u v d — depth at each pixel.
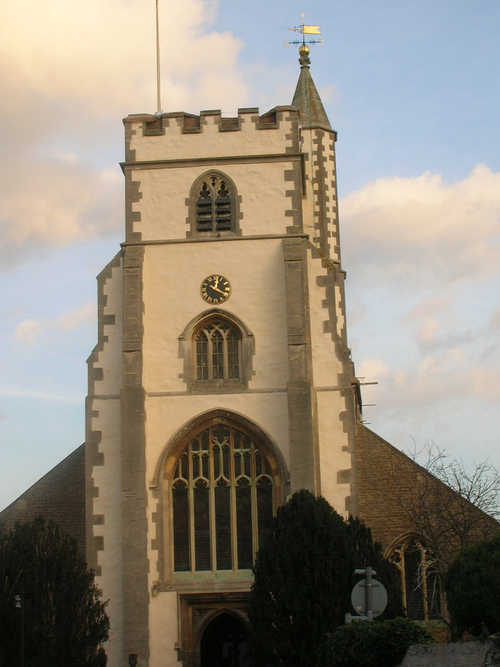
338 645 29.55
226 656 45.06
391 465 45.09
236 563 43.72
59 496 46.00
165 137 47.66
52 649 36.47
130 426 43.56
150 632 42.69
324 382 45.12
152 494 43.88
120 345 45.62
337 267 57.34
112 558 43.44
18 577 37.22
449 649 28.14
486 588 30.31
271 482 44.31
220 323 45.94
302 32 62.75
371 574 29.84
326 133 59.62
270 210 46.72
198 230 46.78
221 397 44.81
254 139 47.44
